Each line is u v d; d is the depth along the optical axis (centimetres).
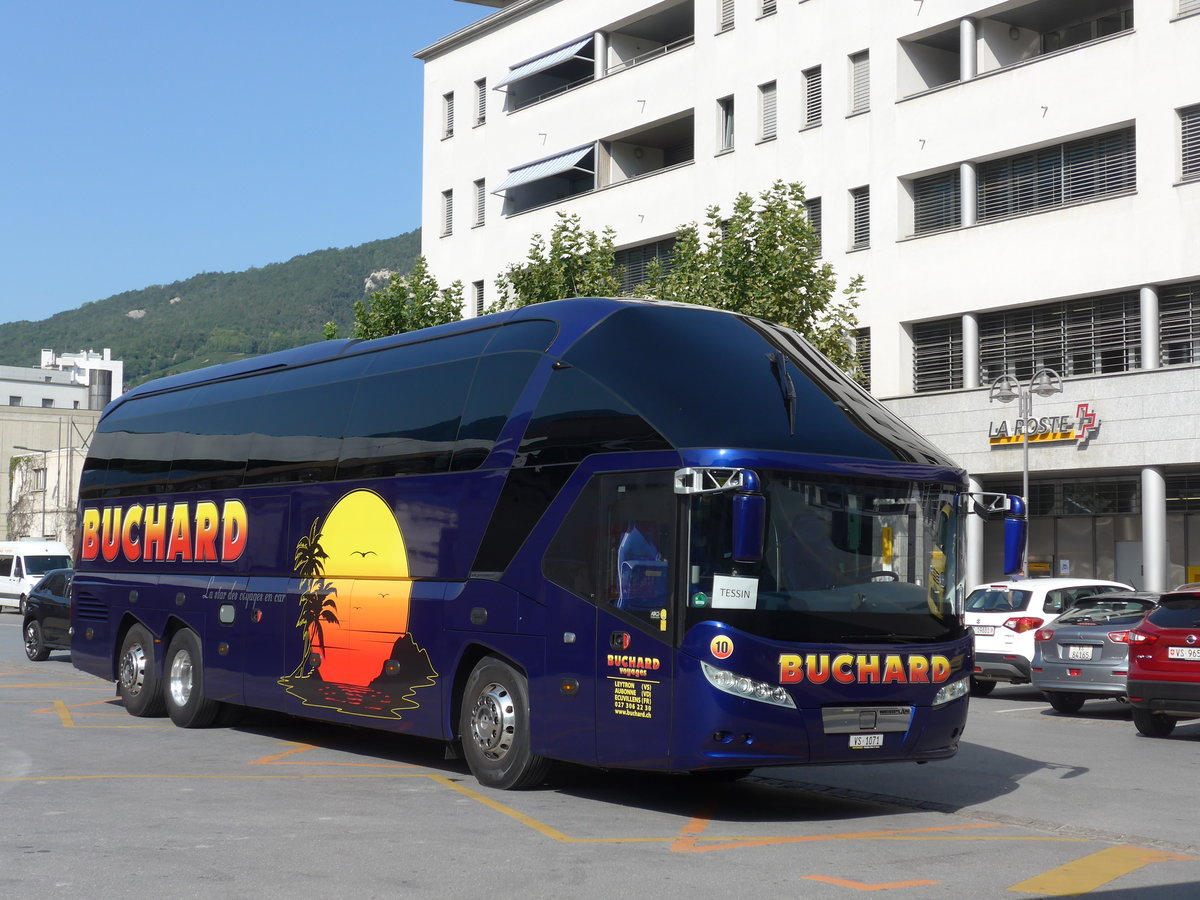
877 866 800
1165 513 2872
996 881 761
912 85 3359
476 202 4734
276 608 1394
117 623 1708
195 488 1589
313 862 785
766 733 935
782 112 3609
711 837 896
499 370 1155
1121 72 2906
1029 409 2717
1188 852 867
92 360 13950
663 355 1036
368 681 1241
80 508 1864
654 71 4016
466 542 1143
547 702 1045
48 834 866
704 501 958
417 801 1028
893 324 3322
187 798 1027
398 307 3494
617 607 995
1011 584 2123
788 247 2875
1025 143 3070
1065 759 1344
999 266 3112
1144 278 2858
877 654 985
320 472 1359
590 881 744
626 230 4072
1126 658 1731
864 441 1036
